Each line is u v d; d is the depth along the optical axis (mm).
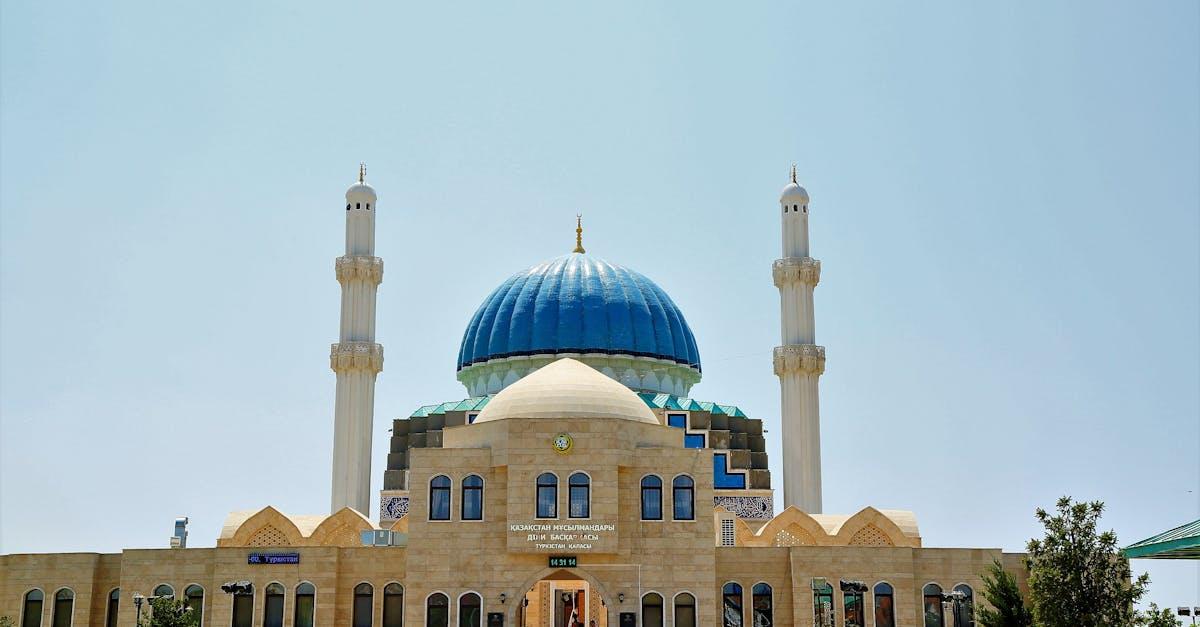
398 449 101438
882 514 90312
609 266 109688
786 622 84312
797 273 107188
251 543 89125
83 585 85875
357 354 103812
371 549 84375
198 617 83938
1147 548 62906
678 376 107250
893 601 84125
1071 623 72000
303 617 83125
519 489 79938
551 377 84812
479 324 108562
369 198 108500
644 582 80062
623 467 80938
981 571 85312
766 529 90625
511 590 79500
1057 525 74125
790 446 104062
